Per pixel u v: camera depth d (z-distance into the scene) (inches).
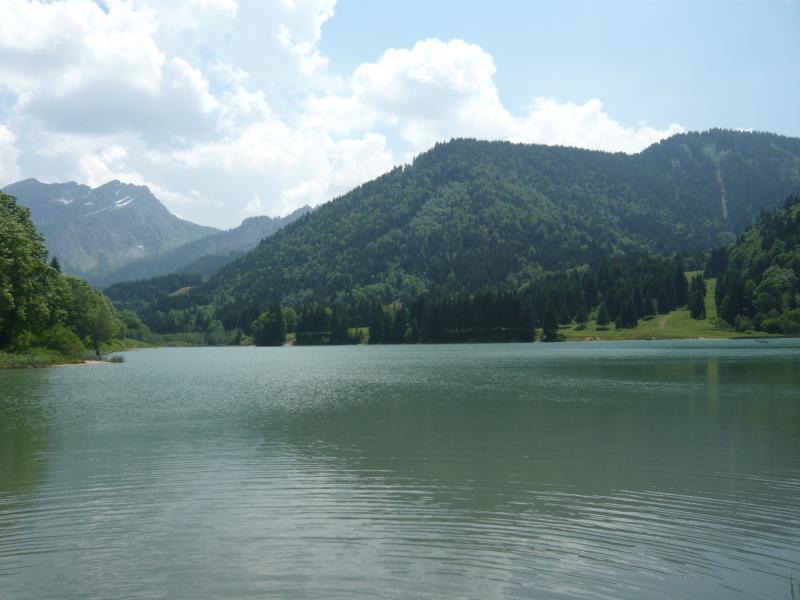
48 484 816.3
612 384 2089.1
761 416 1343.5
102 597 477.7
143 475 860.6
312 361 4195.4
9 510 701.3
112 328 5708.7
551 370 2792.8
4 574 522.3
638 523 643.5
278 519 663.1
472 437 1127.6
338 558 550.9
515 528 628.7
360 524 644.1
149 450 1033.5
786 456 949.2
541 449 1015.0
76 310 5044.3
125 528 636.7
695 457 947.3
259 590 486.3
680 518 658.2
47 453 1016.9
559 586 491.5
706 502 716.0
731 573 516.4
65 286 4375.0
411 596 473.4
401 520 655.1
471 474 853.2
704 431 1164.5
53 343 4163.4
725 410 1435.8
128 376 2805.1
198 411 1528.1
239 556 556.7
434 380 2370.8
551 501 722.8
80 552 570.3
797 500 721.6
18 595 481.4
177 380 2546.8
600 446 1035.3
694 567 528.1
